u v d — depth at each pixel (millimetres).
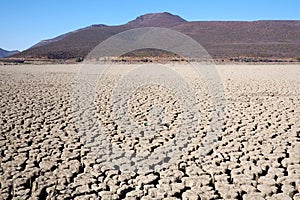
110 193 4137
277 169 4758
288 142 6059
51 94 11695
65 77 18422
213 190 4195
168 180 4512
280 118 7762
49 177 4598
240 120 7703
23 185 4414
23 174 4668
